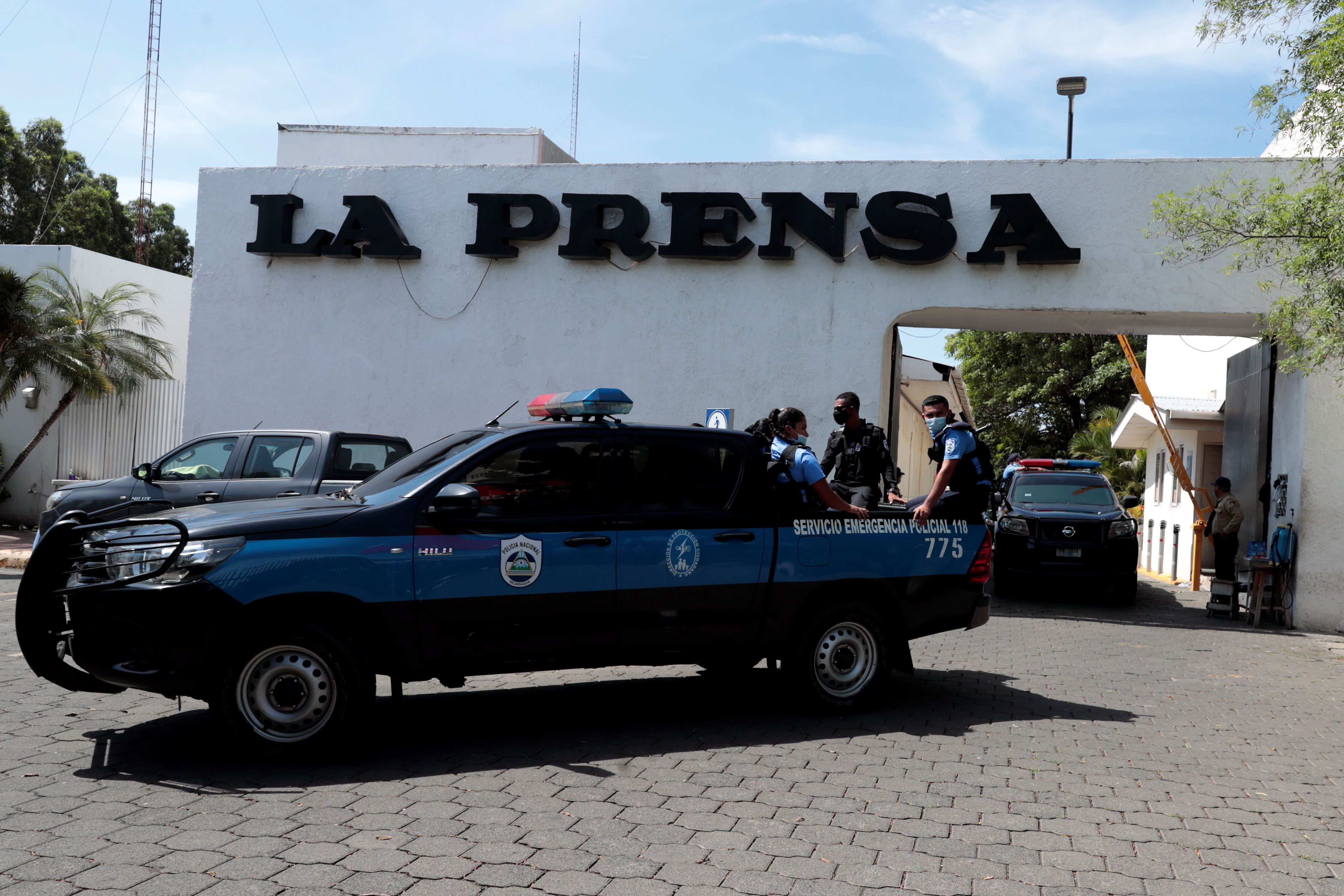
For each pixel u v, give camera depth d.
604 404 6.25
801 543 6.66
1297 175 12.42
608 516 6.16
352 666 5.45
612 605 6.12
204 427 15.05
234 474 11.45
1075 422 42.50
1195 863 4.35
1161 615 13.76
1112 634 11.58
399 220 14.73
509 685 7.70
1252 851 4.51
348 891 3.77
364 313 14.78
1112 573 14.43
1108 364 39.66
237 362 15.02
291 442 11.53
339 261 14.84
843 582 6.81
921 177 13.45
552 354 14.34
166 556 5.32
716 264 13.95
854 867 4.16
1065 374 40.62
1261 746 6.49
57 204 36.53
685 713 6.83
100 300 19.80
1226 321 13.43
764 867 4.13
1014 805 5.04
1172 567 21.50
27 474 19.52
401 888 3.81
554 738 6.09
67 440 19.50
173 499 11.13
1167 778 5.63
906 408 26.17
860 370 13.59
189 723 6.19
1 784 4.92
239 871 3.92
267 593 5.32
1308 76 9.29
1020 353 42.12
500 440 6.04
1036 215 13.02
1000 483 17.31
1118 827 4.77
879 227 13.37
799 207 13.59
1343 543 12.56
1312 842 4.66
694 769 5.47
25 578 5.53
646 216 14.00
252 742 5.33
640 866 4.10
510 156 20.03
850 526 6.86
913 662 9.16
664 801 4.92
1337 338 9.68
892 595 6.98
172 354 21.64
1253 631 12.40
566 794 4.98
